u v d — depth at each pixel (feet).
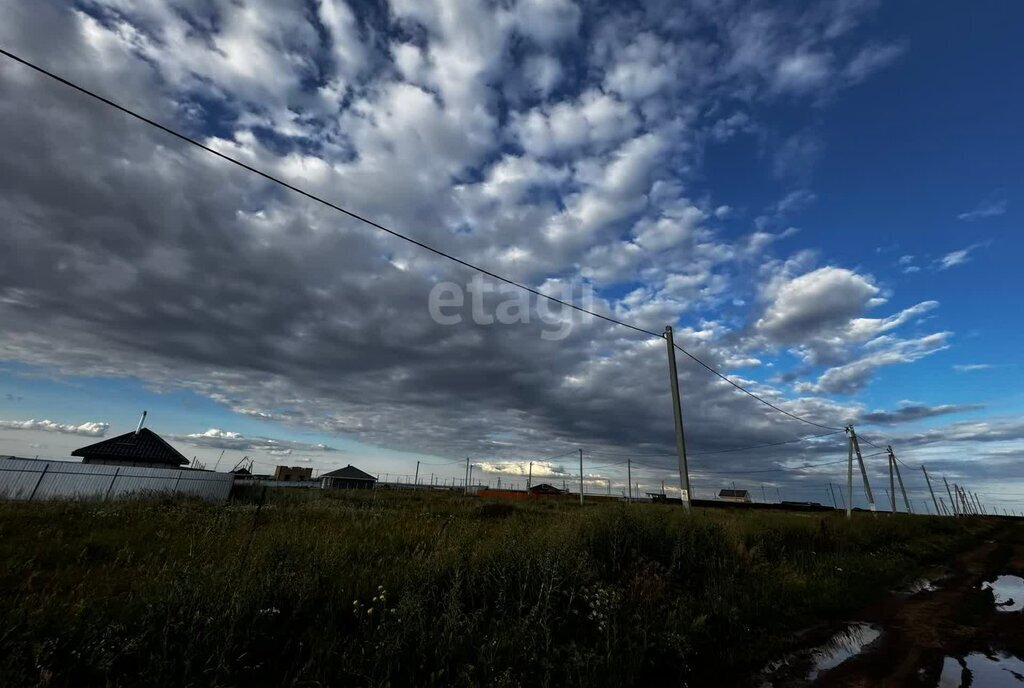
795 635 25.58
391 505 83.41
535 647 17.97
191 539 30.40
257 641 15.75
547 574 22.88
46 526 36.27
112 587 19.30
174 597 16.06
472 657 16.92
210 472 98.07
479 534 37.09
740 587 29.84
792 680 19.79
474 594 21.94
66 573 22.22
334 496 107.14
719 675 19.56
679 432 51.55
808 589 33.32
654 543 33.06
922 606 34.73
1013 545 97.91
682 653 19.60
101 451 134.21
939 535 95.14
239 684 13.94
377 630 16.97
